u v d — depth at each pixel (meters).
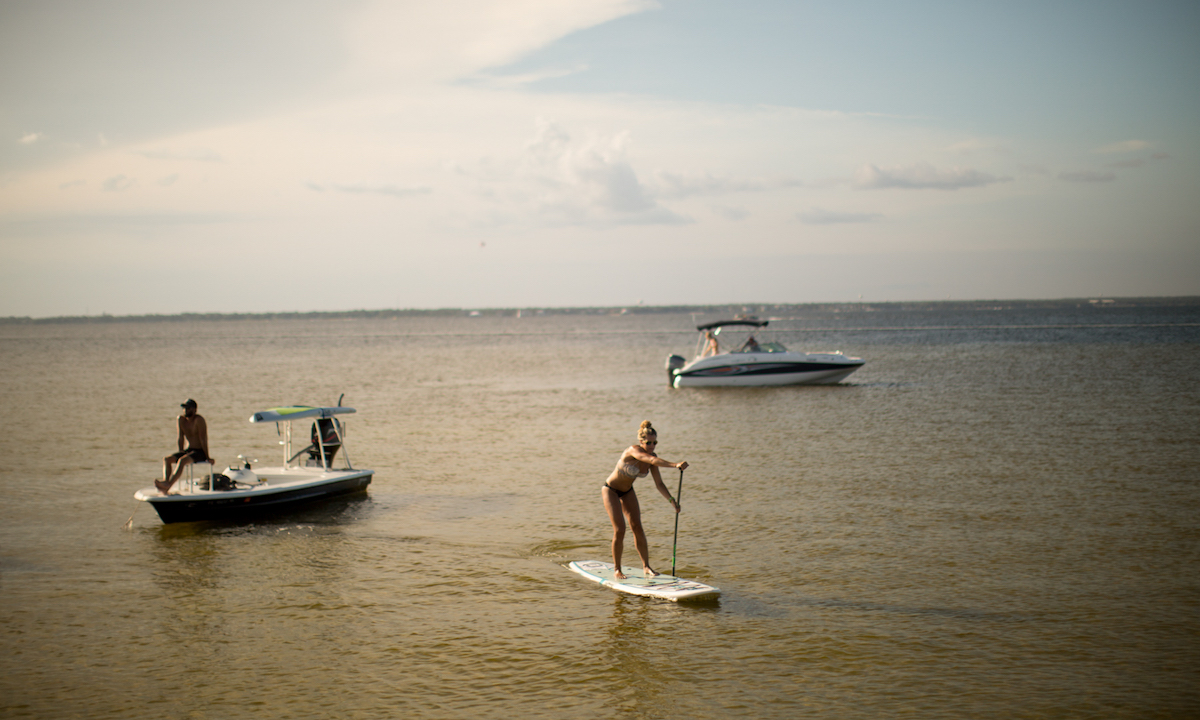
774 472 15.98
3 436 22.16
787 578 9.63
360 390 36.84
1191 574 9.50
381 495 14.63
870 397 29.78
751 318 37.53
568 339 112.69
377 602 9.02
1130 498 13.23
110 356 74.19
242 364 59.94
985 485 14.38
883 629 8.05
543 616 8.54
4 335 179.25
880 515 12.45
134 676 7.18
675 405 29.06
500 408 28.91
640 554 9.62
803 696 6.70
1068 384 32.41
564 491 14.79
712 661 7.39
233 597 9.22
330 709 6.56
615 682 6.99
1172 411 23.66
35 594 9.35
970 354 55.50
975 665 7.24
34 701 6.71
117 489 15.27
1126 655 7.39
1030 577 9.51
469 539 11.62
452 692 6.84
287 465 15.15
